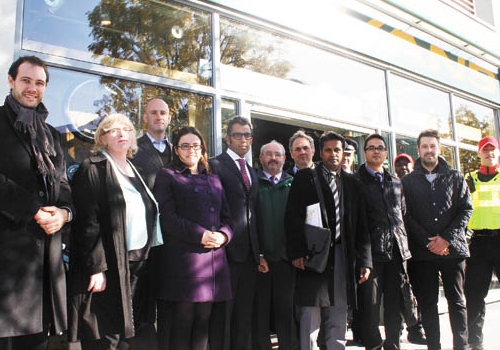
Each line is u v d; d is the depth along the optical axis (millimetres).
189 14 3770
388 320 3201
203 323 2537
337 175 3119
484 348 3734
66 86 3021
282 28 4379
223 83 3916
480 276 3803
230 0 3930
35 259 1930
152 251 2539
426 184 3549
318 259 2824
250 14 4074
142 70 3434
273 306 3186
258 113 4238
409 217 3520
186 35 3746
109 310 2182
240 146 3109
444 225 3467
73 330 2123
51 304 1972
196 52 3783
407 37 5750
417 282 3512
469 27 6656
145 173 2787
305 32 4523
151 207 2479
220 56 3938
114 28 3318
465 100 6777
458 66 6547
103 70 3189
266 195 3295
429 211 3490
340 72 5023
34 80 2068
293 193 3018
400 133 5574
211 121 3805
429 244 3361
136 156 2852
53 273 1992
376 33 5324
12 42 2723
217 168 2988
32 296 1896
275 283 3170
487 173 3990
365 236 3061
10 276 1851
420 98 5996
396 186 3359
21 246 1898
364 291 3105
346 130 5133
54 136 2176
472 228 3895
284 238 3107
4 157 1942
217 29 3900
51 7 2975
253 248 2896
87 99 3119
